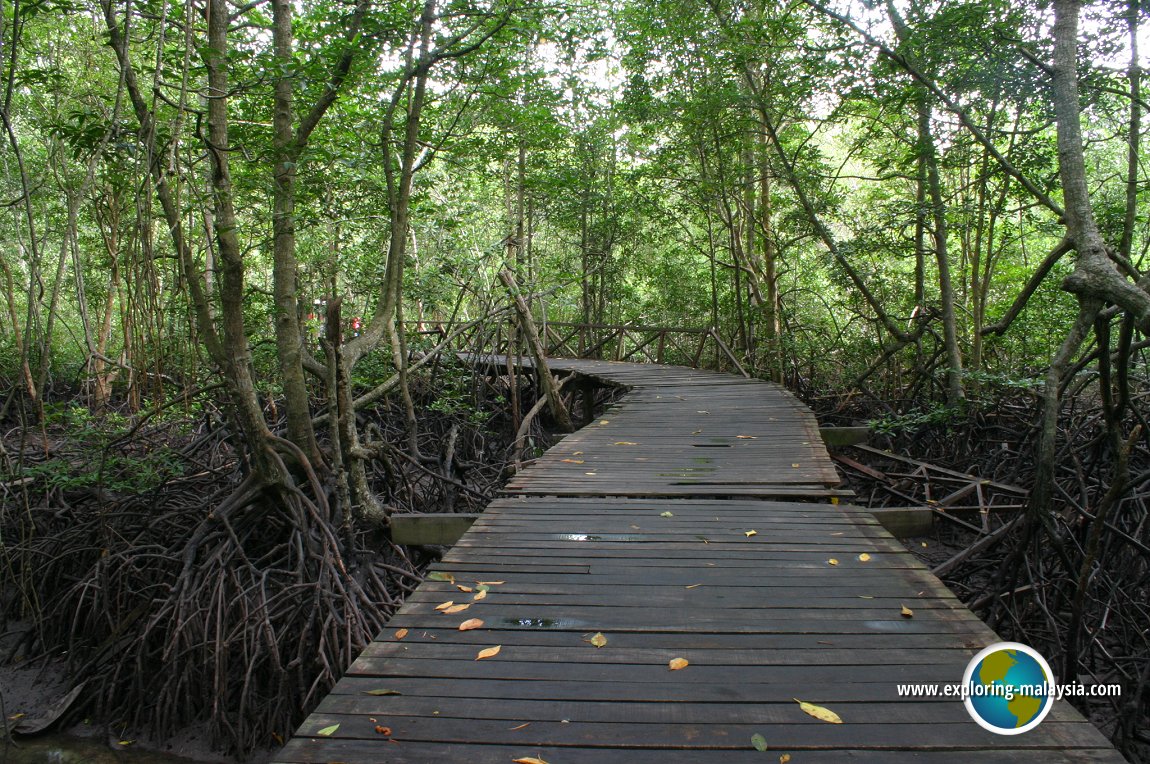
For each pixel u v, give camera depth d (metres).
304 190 7.30
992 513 6.01
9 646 5.35
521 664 2.50
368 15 5.39
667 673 2.43
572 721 2.15
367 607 4.39
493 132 8.80
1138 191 7.59
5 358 10.41
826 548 3.67
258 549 5.02
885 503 6.75
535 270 14.06
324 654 4.14
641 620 2.84
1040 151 8.48
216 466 6.49
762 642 2.65
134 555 5.06
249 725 4.21
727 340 14.58
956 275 12.47
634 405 8.25
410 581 5.14
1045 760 1.94
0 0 3.21
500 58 6.64
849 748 2.00
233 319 4.59
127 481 5.74
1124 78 7.14
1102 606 4.48
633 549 3.67
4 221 10.11
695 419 7.31
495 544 3.77
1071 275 4.34
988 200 9.71
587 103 12.72
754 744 2.02
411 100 7.00
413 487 6.43
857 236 10.01
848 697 2.26
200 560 4.76
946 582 5.03
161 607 4.65
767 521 4.12
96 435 6.21
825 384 12.09
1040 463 4.16
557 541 3.80
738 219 13.29
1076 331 4.30
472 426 9.37
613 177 13.35
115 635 4.70
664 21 9.98
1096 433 5.93
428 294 10.99
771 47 9.03
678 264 15.13
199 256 5.40
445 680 2.39
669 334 15.88
